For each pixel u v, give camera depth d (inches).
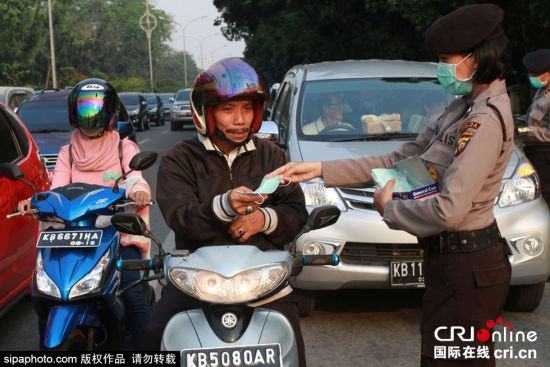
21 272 176.1
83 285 122.0
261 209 97.3
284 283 92.7
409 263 160.6
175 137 878.4
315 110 212.5
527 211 166.1
